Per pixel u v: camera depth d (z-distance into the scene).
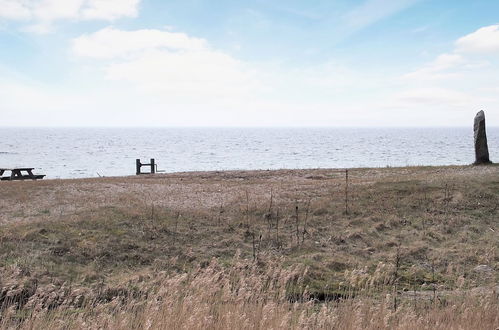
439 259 13.05
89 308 8.80
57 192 21.11
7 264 11.04
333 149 108.38
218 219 16.14
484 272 11.99
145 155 89.75
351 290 10.41
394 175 25.14
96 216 15.52
